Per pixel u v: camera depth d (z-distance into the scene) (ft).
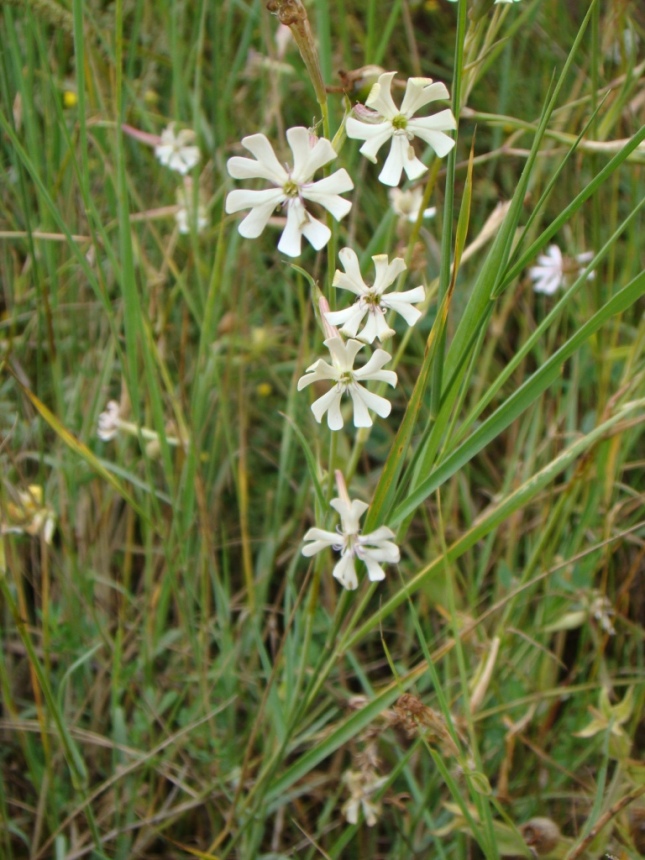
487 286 0.49
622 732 0.63
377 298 0.45
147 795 0.76
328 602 0.82
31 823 0.75
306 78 0.85
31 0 0.65
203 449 0.90
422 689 0.79
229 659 0.75
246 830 0.69
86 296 0.90
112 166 0.83
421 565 0.82
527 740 0.69
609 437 0.66
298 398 0.85
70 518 0.79
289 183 0.42
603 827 0.59
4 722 0.71
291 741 0.68
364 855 0.75
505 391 0.95
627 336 0.93
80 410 0.86
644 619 0.84
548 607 0.78
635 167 0.80
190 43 0.96
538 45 1.08
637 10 0.97
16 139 0.60
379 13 1.07
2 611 0.83
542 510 0.85
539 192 0.98
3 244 0.83
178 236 0.87
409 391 0.92
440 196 0.96
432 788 0.70
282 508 0.87
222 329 0.89
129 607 0.84
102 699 0.78
